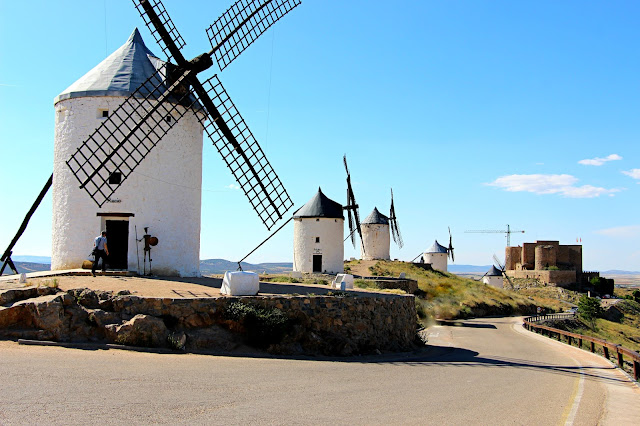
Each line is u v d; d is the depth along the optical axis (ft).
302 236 161.89
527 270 334.44
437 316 155.12
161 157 77.92
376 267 208.03
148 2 74.08
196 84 78.84
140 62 81.46
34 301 48.19
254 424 26.45
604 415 34.94
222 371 40.68
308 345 56.95
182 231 79.51
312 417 28.68
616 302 281.74
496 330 120.98
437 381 44.86
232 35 83.46
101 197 75.46
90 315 49.06
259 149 84.84
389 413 31.04
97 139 75.51
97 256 68.90
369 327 65.00
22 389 29.73
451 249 319.88
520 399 38.81
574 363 64.39
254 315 53.72
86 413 26.18
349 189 168.86
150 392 31.37
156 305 51.67
